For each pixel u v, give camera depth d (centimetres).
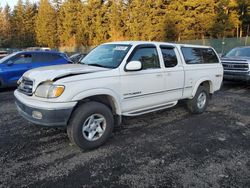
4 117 666
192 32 3972
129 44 545
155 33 4159
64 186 364
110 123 491
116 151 472
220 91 1070
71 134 454
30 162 428
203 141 525
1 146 488
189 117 684
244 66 1091
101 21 5372
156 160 441
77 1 5806
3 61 1056
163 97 595
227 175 396
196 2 3888
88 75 462
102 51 572
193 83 668
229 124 634
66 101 431
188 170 409
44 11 6381
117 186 365
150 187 364
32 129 575
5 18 7406
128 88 514
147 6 4281
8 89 1100
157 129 589
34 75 467
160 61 581
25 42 7000
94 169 409
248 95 988
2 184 366
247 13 4025
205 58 724
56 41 6431
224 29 3828
